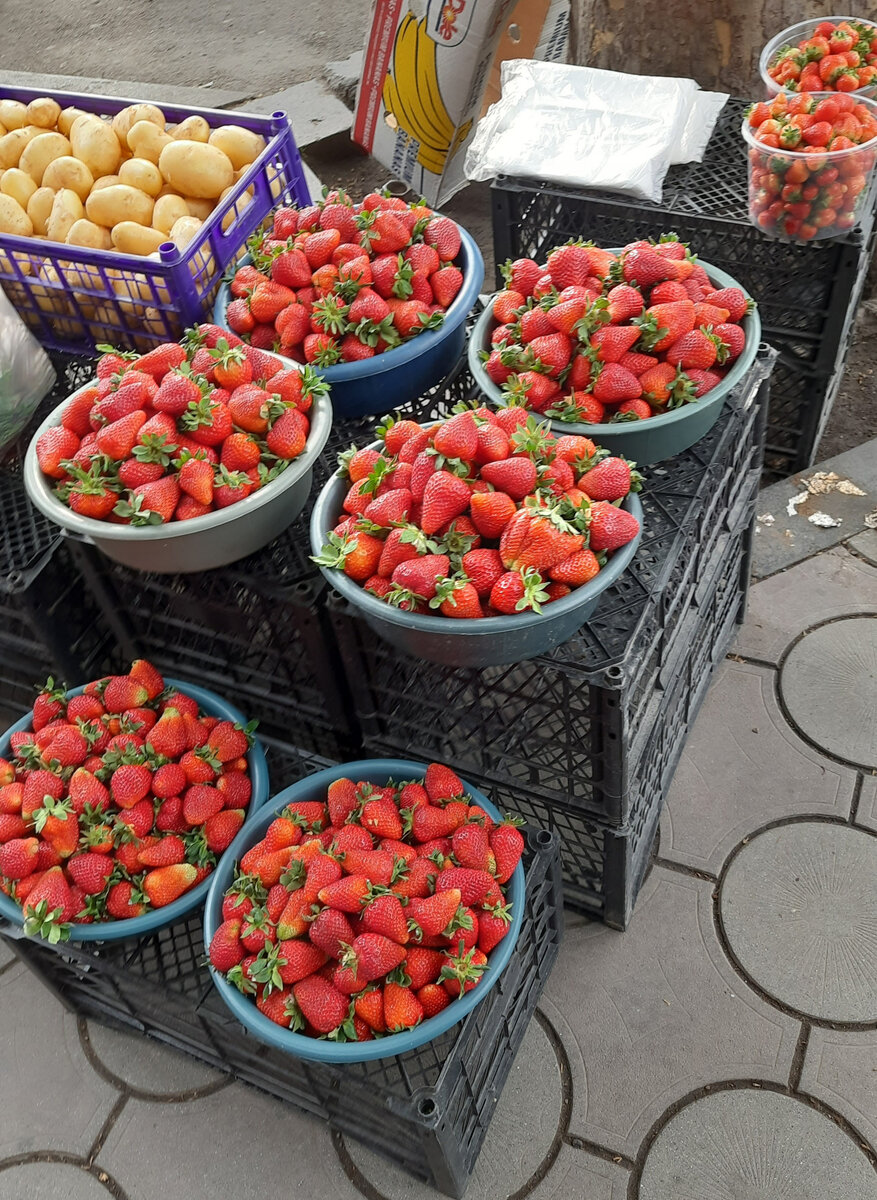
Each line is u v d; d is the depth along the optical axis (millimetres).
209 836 1070
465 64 2096
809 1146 1054
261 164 1481
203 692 1172
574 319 1051
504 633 889
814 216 1390
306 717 1269
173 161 1455
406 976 911
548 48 2209
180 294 1329
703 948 1208
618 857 1112
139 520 993
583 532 907
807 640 1472
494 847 992
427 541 896
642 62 1858
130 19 3500
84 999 1206
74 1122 1158
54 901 1008
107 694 1146
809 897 1229
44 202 1486
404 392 1255
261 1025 916
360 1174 1088
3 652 1407
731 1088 1103
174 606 1228
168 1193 1097
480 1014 989
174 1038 1166
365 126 2402
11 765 1113
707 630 1318
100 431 1021
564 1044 1155
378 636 1052
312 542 968
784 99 1407
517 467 915
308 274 1225
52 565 1224
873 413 1831
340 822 1027
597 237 1620
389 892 928
